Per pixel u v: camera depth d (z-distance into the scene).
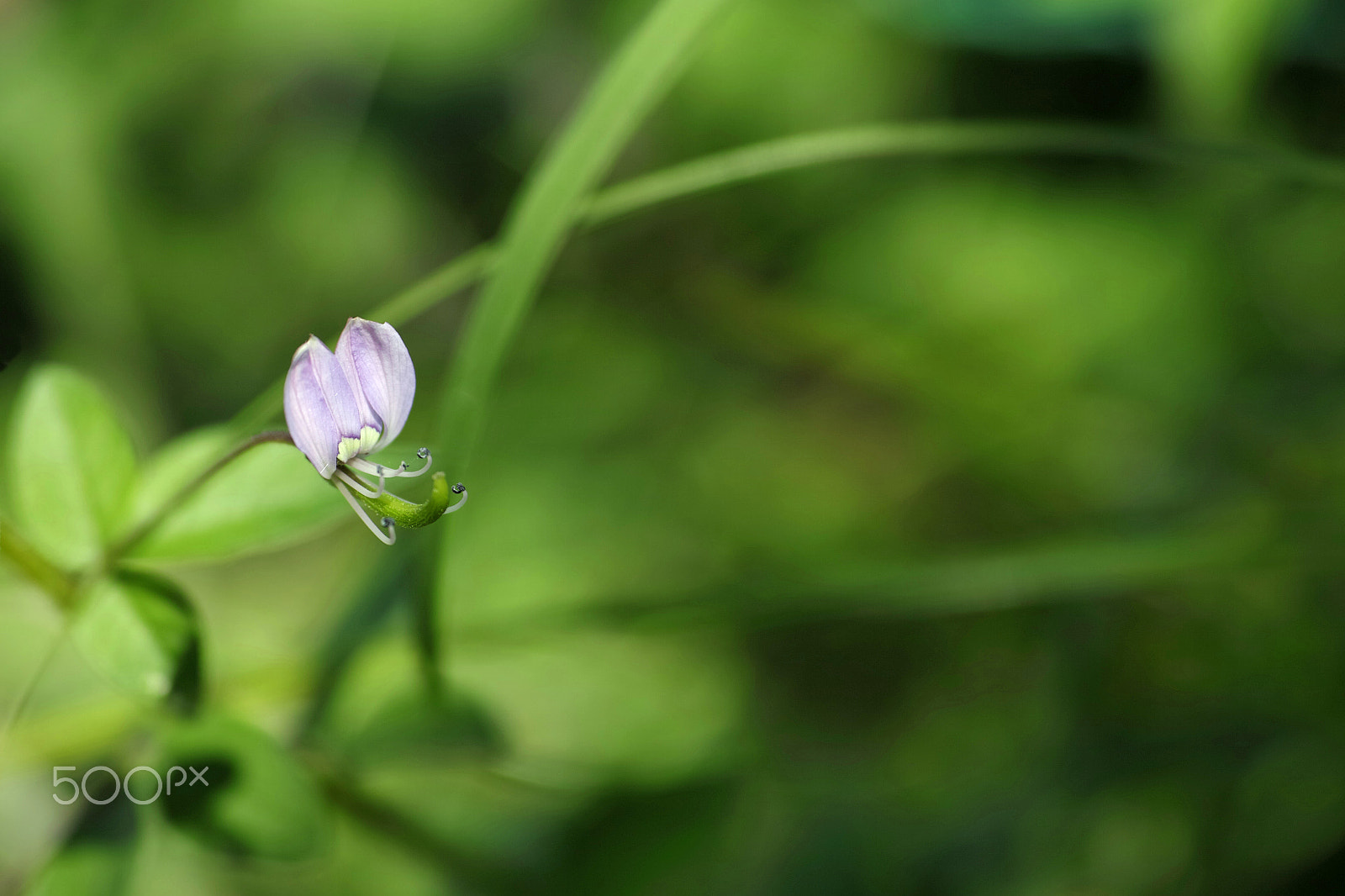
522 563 0.39
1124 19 0.38
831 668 0.38
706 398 0.40
